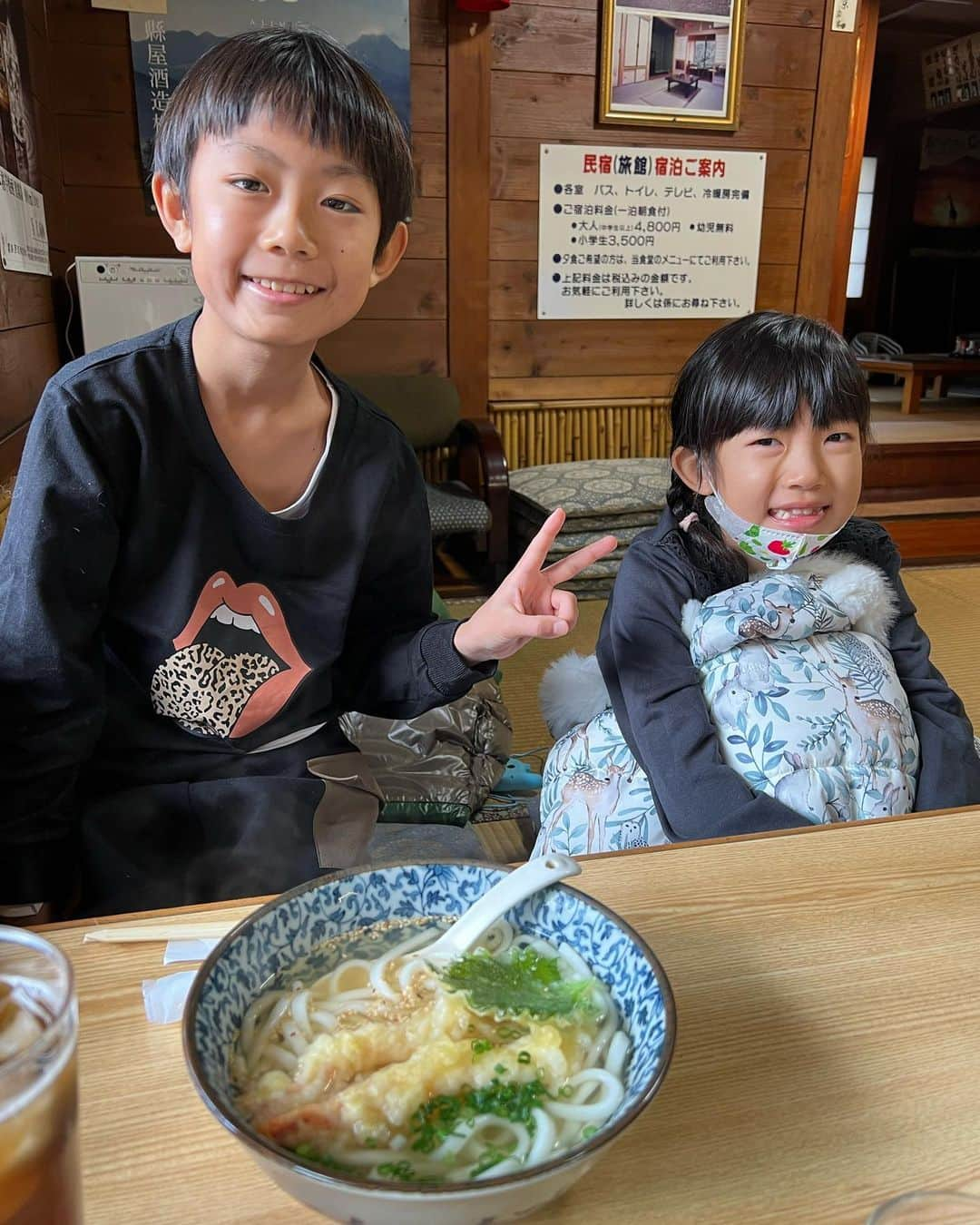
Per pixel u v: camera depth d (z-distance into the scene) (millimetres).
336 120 817
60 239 3096
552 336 3846
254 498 984
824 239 4023
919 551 3932
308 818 1031
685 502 1270
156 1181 492
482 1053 472
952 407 7098
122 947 667
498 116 3535
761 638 1164
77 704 934
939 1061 575
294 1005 514
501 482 3322
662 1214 477
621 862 769
